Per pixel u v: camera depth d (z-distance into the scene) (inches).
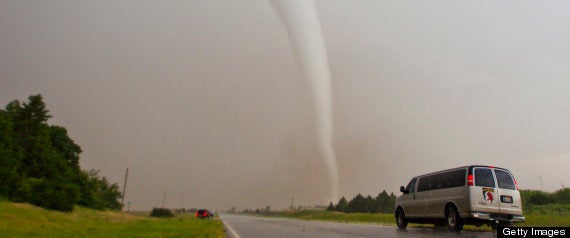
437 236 457.4
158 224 1128.8
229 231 690.8
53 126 2107.5
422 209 594.9
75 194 1521.9
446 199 538.3
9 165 1440.7
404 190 650.8
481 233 500.7
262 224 1002.1
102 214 1764.3
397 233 526.3
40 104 1754.4
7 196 1355.8
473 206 495.2
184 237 604.7
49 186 1493.6
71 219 1327.5
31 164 1624.0
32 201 1408.7
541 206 1979.6
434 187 576.1
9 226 887.7
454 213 521.0
